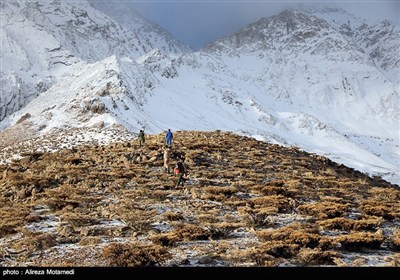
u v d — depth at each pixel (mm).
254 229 17609
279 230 16391
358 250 15242
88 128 109188
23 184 24953
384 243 16109
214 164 32094
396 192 28797
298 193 24766
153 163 31125
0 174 28812
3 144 115562
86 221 17922
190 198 22906
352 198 25547
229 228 17453
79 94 173375
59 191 23344
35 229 17531
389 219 20422
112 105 137500
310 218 19469
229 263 13719
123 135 92312
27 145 88875
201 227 17328
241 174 29375
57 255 14445
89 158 33156
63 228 16922
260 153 37406
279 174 30531
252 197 23750
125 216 18312
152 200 22234
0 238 16750
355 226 17656
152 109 194500
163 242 15359
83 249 14953
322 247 14930
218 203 22062
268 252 14156
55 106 155625
